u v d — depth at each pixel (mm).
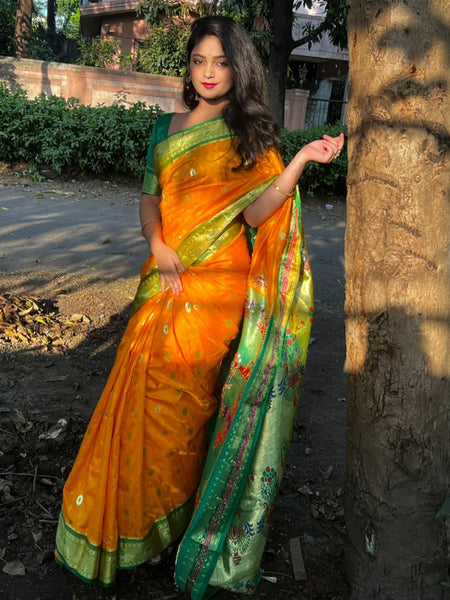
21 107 10125
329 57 18578
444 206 2082
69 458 3119
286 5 10953
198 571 2225
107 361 4164
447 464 2227
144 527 2211
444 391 2172
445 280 2131
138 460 2191
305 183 10797
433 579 2238
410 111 2002
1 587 2324
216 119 2299
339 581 2459
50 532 2621
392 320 2117
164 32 16594
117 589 2344
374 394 2180
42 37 30266
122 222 7922
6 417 3418
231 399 2266
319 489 3070
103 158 10297
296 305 2350
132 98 13648
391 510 2195
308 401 3957
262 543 2273
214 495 2221
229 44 2242
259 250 2320
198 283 2285
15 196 8883
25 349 4184
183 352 2236
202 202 2301
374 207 2098
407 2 1959
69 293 5250
